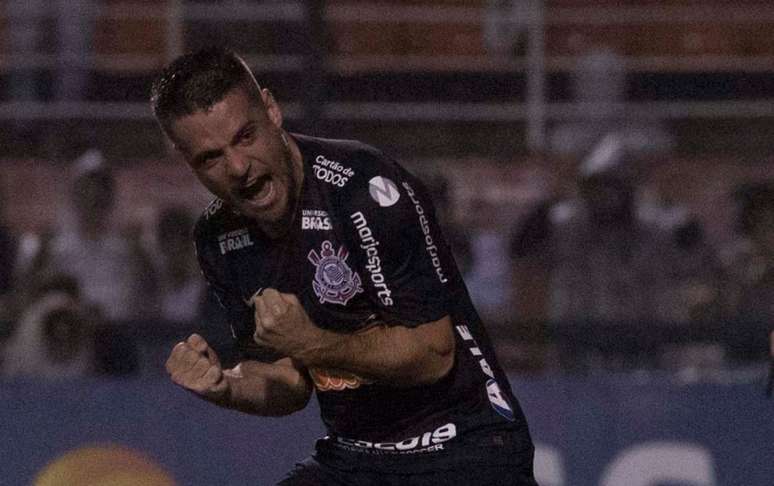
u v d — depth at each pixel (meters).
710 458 20.00
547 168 26.12
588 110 27.34
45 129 25.95
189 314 23.84
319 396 11.30
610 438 20.09
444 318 10.50
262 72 26.00
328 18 30.25
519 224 24.27
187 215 24.22
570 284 23.91
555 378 20.30
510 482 11.04
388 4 31.00
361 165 10.49
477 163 26.34
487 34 30.19
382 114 26.44
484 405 11.01
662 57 30.38
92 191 24.02
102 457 20.08
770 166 26.70
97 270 23.88
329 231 10.46
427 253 10.47
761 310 23.27
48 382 20.16
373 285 10.45
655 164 26.39
